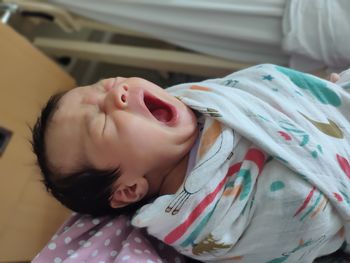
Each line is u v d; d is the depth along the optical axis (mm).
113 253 578
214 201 518
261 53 1104
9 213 1067
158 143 549
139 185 570
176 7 1142
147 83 604
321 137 548
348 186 525
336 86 628
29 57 1129
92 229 635
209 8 1094
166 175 592
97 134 547
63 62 1604
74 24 1347
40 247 1181
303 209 504
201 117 594
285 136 539
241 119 549
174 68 1253
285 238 515
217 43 1149
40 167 614
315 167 521
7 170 1047
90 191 579
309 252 543
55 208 1250
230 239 520
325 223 512
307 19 957
